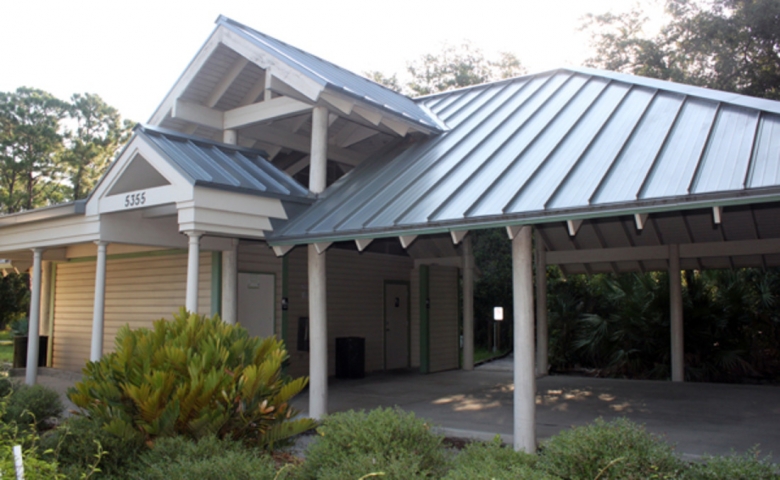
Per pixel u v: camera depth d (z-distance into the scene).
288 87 10.41
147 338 6.40
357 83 11.69
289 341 11.96
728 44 20.78
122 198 9.40
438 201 7.75
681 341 13.36
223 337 6.58
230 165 9.73
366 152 13.59
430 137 11.09
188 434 5.95
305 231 8.69
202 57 10.98
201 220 8.55
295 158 13.02
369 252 14.36
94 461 5.36
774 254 13.00
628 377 14.97
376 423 4.99
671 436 7.82
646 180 6.39
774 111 7.45
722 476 4.09
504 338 23.30
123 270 12.80
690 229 12.61
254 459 4.94
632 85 10.31
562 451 4.38
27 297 33.62
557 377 14.10
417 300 15.48
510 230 6.85
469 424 8.59
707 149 6.88
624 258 13.73
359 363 13.29
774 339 14.67
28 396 8.12
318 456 4.86
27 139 35.00
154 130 9.56
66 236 10.37
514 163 8.25
